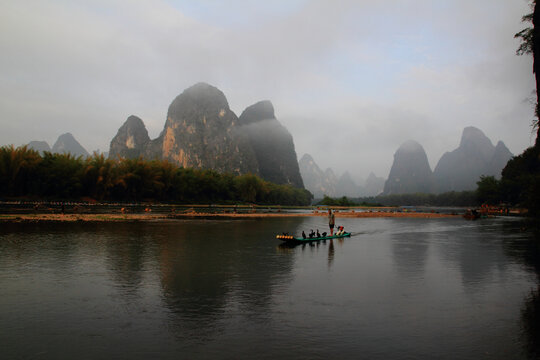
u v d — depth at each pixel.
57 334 6.51
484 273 12.55
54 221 32.44
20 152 64.12
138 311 7.87
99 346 6.01
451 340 6.51
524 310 8.31
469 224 43.56
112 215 43.44
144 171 85.69
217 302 8.63
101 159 77.88
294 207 131.88
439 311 8.18
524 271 12.96
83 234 22.58
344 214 72.75
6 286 9.79
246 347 6.05
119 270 12.12
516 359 5.77
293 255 16.28
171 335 6.54
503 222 48.59
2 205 53.44
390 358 5.73
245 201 124.31
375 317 7.71
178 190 98.00
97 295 9.05
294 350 5.96
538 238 16.97
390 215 71.38
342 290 9.96
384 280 11.30
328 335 6.65
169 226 31.23
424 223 45.59
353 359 5.66
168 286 10.10
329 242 22.20
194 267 12.95
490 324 7.37
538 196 16.45
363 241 23.02
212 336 6.52
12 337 6.35
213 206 96.00
